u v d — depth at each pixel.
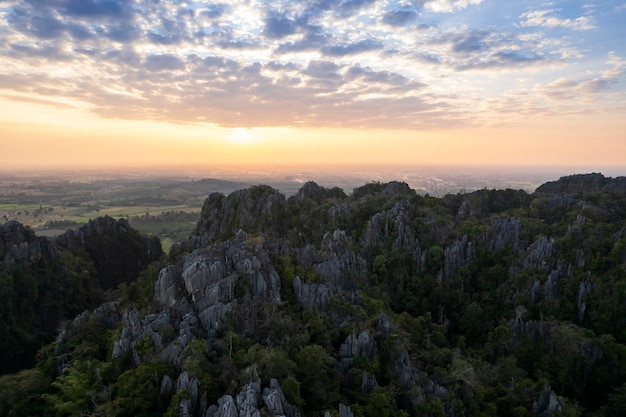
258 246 80.62
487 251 116.38
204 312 65.75
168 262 109.94
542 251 106.94
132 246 165.12
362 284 98.81
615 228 112.50
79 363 62.12
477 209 148.00
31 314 110.19
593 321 91.50
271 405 48.25
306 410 54.25
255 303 68.75
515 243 116.12
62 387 57.03
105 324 81.12
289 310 71.75
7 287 105.56
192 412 50.50
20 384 63.47
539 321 90.75
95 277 141.12
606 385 78.75
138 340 62.09
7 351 98.31
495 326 98.00
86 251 148.50
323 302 75.69
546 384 71.56
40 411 59.97
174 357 57.62
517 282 103.06
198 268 70.88
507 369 76.62
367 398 58.09
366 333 68.31
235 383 52.19
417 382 67.25
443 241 123.56
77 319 82.56
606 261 100.75
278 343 63.16
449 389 68.06
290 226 136.50
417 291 111.38
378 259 113.06
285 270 79.38
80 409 54.44
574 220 125.06
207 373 53.72
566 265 102.88
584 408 74.12
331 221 134.00
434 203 151.25
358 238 127.44
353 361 64.69
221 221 151.62
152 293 87.69
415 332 86.06
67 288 124.56
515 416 66.69
